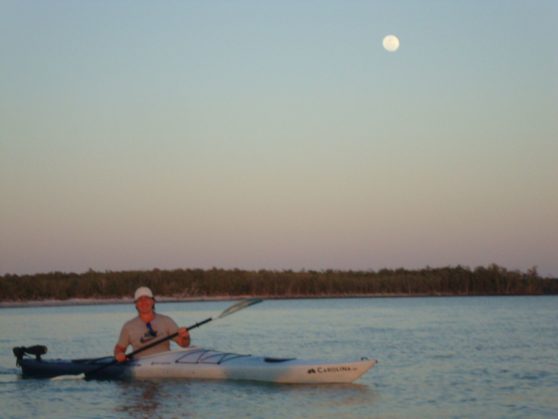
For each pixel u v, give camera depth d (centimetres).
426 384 1427
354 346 2264
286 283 11006
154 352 1472
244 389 1358
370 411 1171
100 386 1420
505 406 1206
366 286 11369
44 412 1198
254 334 2891
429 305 6856
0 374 1611
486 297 10844
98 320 4497
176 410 1192
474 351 2066
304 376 1408
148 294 1449
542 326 3225
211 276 10694
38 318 4922
